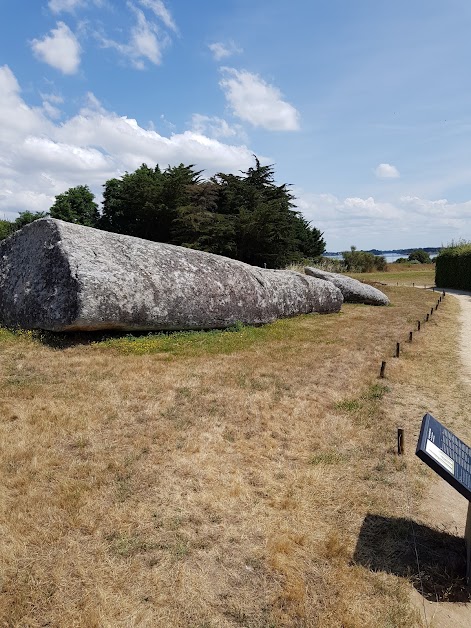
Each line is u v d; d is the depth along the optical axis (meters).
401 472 4.50
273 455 4.69
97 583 2.83
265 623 2.64
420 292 26.55
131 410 5.57
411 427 5.69
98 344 8.39
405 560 3.29
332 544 3.34
